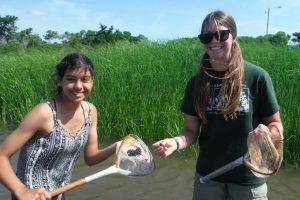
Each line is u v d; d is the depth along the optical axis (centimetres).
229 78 255
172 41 899
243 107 258
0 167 231
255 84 258
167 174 509
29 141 248
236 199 273
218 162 273
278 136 252
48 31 3378
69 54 252
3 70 943
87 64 248
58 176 262
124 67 726
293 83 567
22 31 3834
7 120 834
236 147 266
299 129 536
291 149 540
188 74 663
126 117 660
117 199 445
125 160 285
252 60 675
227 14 258
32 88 820
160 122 640
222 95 259
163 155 274
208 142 277
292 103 552
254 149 250
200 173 286
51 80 271
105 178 496
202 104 268
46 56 989
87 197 449
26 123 237
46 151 246
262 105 261
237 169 267
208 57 269
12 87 848
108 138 668
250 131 262
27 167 249
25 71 894
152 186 477
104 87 691
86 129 262
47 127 241
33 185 250
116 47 909
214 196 279
